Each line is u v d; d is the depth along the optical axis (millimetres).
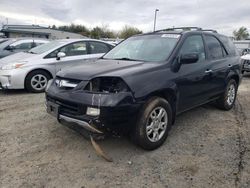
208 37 5402
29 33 43688
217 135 4602
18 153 3814
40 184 3102
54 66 7848
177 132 4695
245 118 5586
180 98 4379
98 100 3398
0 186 3047
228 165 3576
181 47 4535
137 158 3729
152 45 4758
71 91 3658
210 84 5152
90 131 3566
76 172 3359
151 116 3830
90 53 8477
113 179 3229
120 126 3521
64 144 4117
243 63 12773
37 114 5539
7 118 5273
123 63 4223
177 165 3564
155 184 3139
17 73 7324
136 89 3594
